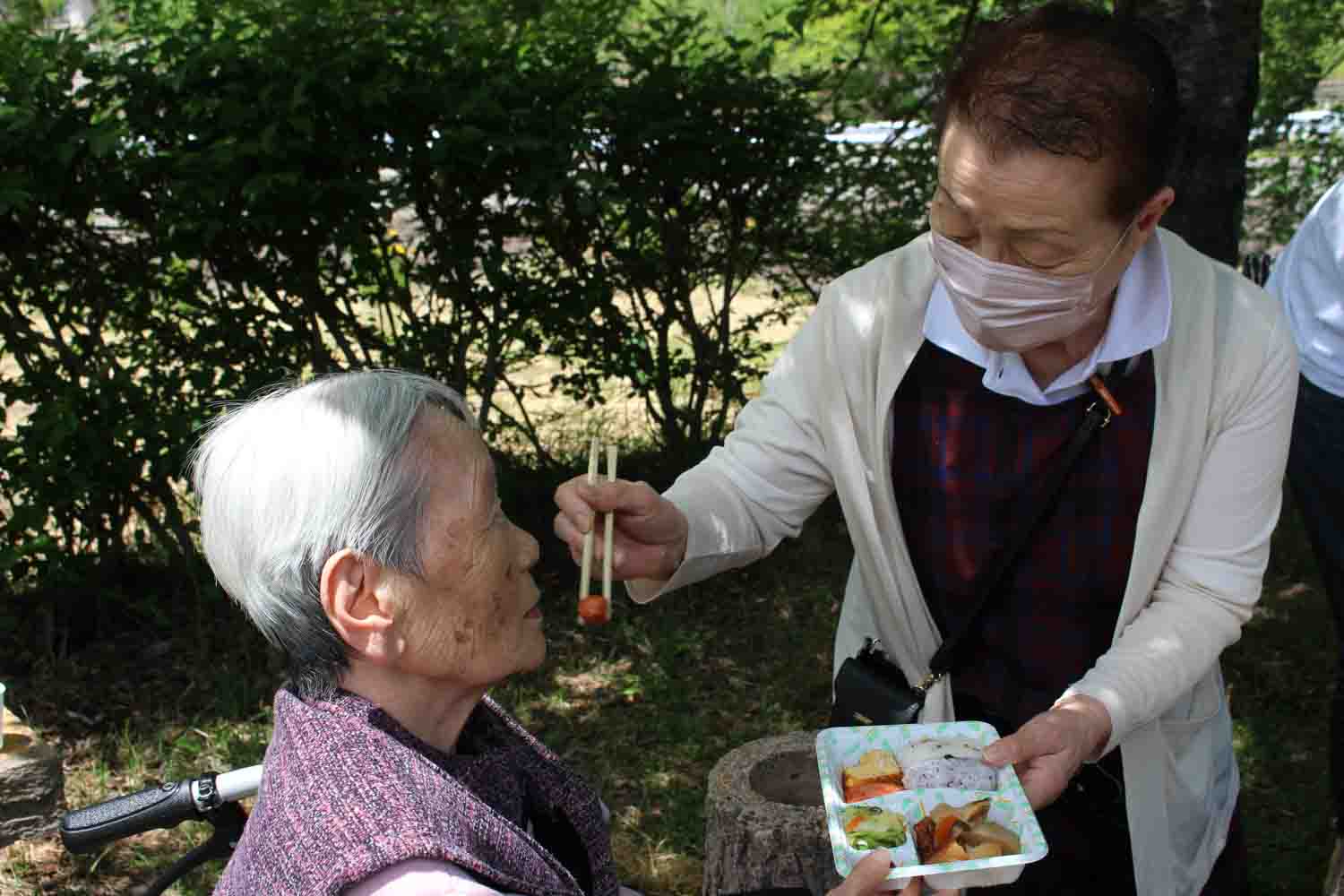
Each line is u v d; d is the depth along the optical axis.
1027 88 1.62
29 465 4.26
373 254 4.80
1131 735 2.01
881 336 2.00
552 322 5.14
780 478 2.14
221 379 4.50
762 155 5.28
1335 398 2.86
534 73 4.89
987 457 1.96
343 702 1.34
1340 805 3.03
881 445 2.00
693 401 5.77
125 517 4.58
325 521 1.29
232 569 1.34
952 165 1.69
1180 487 1.92
